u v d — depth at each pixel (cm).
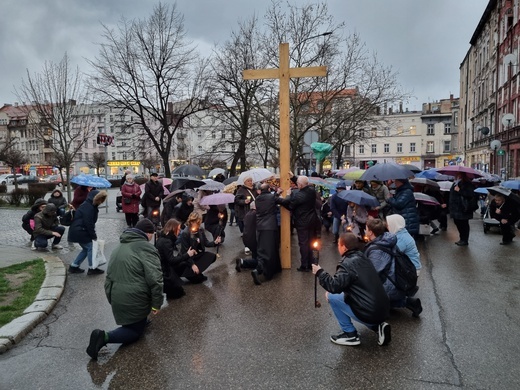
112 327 516
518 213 981
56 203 1270
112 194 3234
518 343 448
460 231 988
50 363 420
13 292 630
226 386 370
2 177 5197
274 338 469
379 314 426
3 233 1315
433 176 1471
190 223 703
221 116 2627
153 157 6200
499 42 3688
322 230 1265
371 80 2150
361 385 367
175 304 592
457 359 412
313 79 2048
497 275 722
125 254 451
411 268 512
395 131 8019
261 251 712
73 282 716
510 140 3212
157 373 395
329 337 469
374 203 814
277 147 2256
